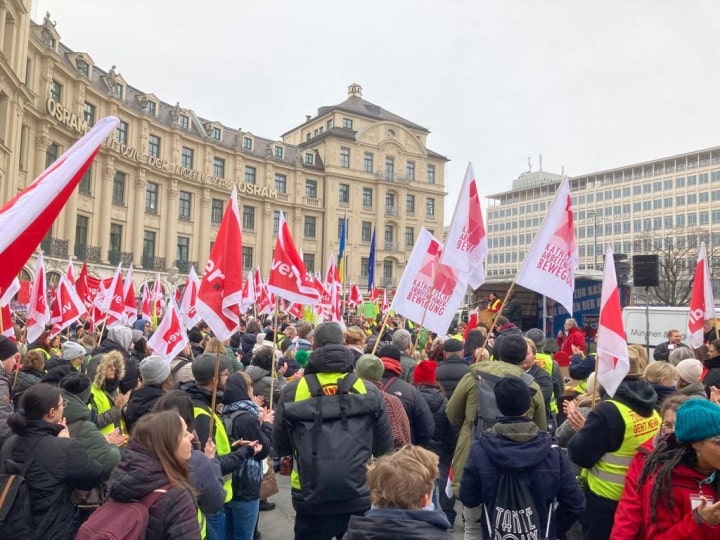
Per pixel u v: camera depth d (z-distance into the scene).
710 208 79.75
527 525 3.53
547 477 3.62
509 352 5.45
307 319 17.03
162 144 47.50
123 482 2.98
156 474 3.03
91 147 3.17
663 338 15.26
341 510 4.24
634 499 3.38
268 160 58.09
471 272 7.95
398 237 67.25
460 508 7.43
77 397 4.70
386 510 2.76
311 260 62.38
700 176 81.25
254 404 5.10
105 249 40.53
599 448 4.11
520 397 3.79
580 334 13.05
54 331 11.28
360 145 65.19
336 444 4.24
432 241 8.60
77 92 37.59
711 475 3.08
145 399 5.09
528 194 102.06
